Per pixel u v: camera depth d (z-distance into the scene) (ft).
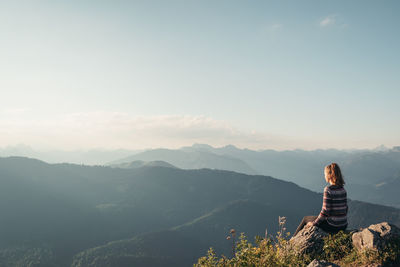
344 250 15.84
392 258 14.43
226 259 15.67
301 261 15.52
